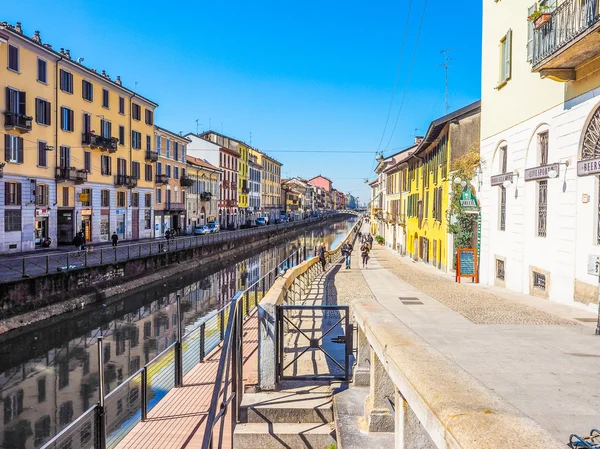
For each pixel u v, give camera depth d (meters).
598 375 6.58
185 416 7.01
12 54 32.19
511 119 16.48
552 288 13.61
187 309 25.44
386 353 3.16
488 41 18.72
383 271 26.31
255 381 6.29
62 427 10.82
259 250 61.75
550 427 4.84
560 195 12.99
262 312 5.95
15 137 32.66
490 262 18.72
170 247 38.00
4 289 17.94
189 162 65.19
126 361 16.05
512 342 8.55
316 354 7.79
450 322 10.52
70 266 23.95
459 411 1.84
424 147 31.77
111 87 45.12
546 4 13.41
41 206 35.31
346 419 4.91
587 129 11.83
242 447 5.04
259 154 108.62
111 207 45.34
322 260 26.09
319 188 195.12
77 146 40.00
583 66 11.80
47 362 15.90
